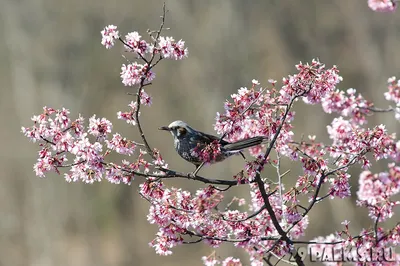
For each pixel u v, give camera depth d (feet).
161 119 95.40
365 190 23.21
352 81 90.94
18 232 94.12
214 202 21.12
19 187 96.68
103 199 95.25
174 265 83.15
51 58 100.83
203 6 99.35
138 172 21.31
